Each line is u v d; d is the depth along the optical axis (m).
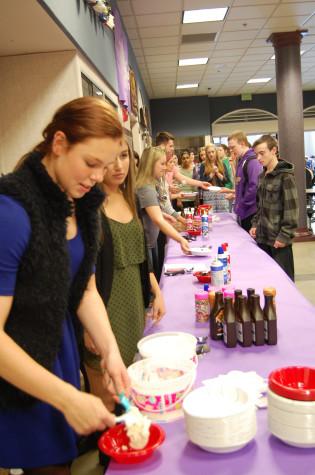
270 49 8.38
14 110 3.25
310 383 1.05
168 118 13.09
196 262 2.93
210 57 8.72
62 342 1.21
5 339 0.96
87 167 1.04
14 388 1.07
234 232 4.13
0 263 0.97
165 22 6.50
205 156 6.59
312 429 0.93
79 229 1.24
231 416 0.94
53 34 2.84
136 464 0.95
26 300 1.04
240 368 1.36
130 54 7.29
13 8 2.36
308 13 6.55
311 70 10.68
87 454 2.18
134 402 1.16
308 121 13.48
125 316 1.94
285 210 3.53
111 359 1.26
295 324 1.69
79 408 0.94
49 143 1.08
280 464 0.91
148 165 2.99
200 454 0.97
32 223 1.00
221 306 1.59
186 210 4.57
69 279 1.13
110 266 1.81
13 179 1.03
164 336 1.49
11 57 3.22
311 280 5.35
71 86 3.22
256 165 4.66
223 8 6.14
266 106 13.37
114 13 5.22
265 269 2.61
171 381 1.14
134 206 2.02
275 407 0.97
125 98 5.98
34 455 1.14
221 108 13.41
